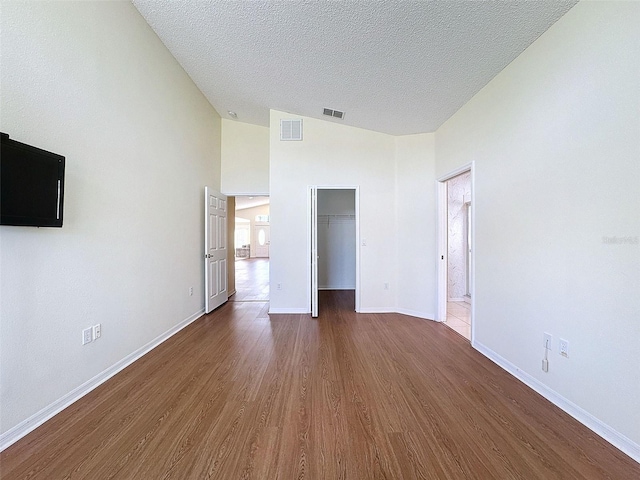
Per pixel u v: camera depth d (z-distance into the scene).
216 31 2.60
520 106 2.19
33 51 1.62
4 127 1.49
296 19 2.25
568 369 1.77
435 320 3.75
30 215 1.52
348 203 6.23
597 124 1.59
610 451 1.44
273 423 1.67
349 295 5.50
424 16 1.97
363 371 2.33
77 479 1.28
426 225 3.85
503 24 1.93
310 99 3.55
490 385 2.11
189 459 1.40
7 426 1.49
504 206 2.38
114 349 2.29
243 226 15.91
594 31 1.60
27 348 1.60
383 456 1.42
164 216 3.05
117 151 2.32
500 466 1.35
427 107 3.18
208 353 2.71
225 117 4.77
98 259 2.12
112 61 2.25
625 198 1.45
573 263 1.74
